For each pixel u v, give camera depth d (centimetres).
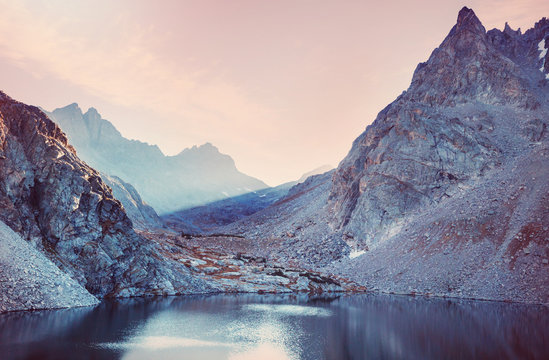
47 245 6725
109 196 8381
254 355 4322
